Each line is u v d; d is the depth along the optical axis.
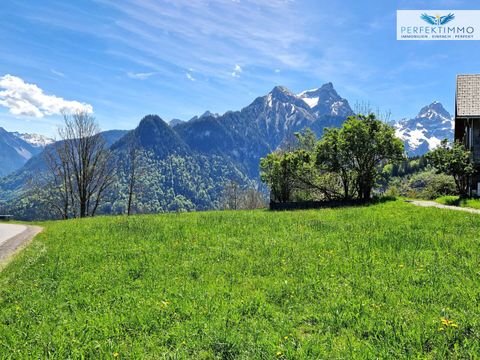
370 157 37.03
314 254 12.48
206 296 8.62
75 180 59.25
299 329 6.83
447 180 44.25
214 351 5.99
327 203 36.62
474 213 21.88
